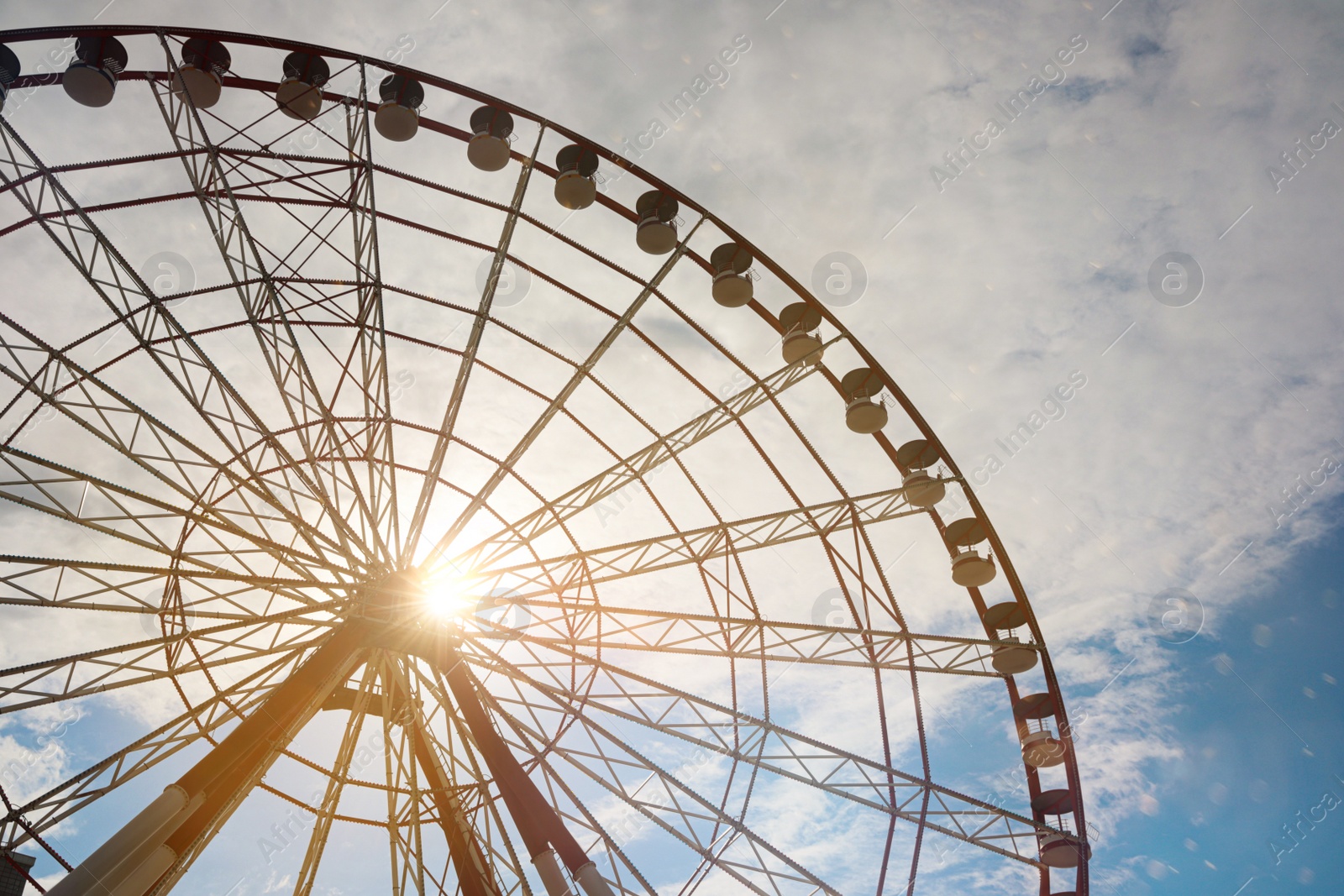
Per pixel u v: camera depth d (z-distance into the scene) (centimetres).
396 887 2016
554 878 2016
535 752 2331
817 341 2436
